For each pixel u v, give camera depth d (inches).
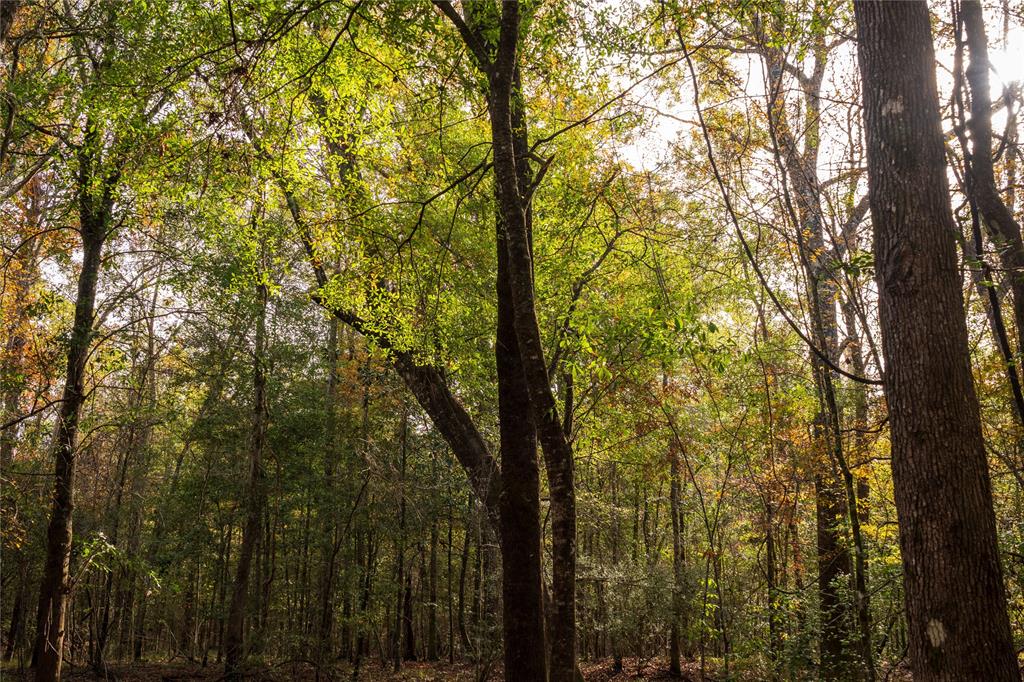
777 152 254.1
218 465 718.5
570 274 451.2
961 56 253.3
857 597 354.0
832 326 416.2
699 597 522.3
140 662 879.1
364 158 388.5
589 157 408.5
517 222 261.9
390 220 412.8
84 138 344.2
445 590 1123.3
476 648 607.2
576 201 414.3
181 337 571.5
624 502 892.0
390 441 807.1
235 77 278.8
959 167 292.0
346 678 708.0
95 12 330.6
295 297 687.1
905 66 177.5
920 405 164.6
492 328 462.6
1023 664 319.3
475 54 305.7
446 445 755.4
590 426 560.4
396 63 359.3
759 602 509.0
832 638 400.8
